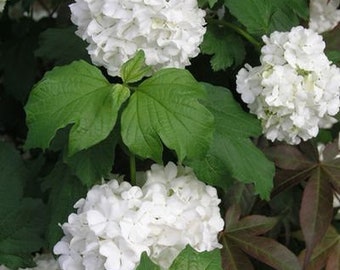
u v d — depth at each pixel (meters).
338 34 0.65
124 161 0.62
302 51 0.55
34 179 0.69
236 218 0.61
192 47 0.54
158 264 0.51
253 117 0.58
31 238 0.63
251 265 0.60
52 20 0.81
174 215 0.52
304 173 0.63
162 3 0.52
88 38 0.54
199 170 0.56
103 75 0.57
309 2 0.65
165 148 0.61
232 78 0.64
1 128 0.83
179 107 0.51
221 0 0.61
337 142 0.64
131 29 0.53
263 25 0.59
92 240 0.51
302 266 0.62
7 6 0.79
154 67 0.55
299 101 0.56
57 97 0.52
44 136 0.51
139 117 0.51
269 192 0.57
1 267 0.64
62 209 0.58
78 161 0.56
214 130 0.54
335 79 0.56
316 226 0.60
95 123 0.51
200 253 0.47
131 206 0.52
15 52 0.81
